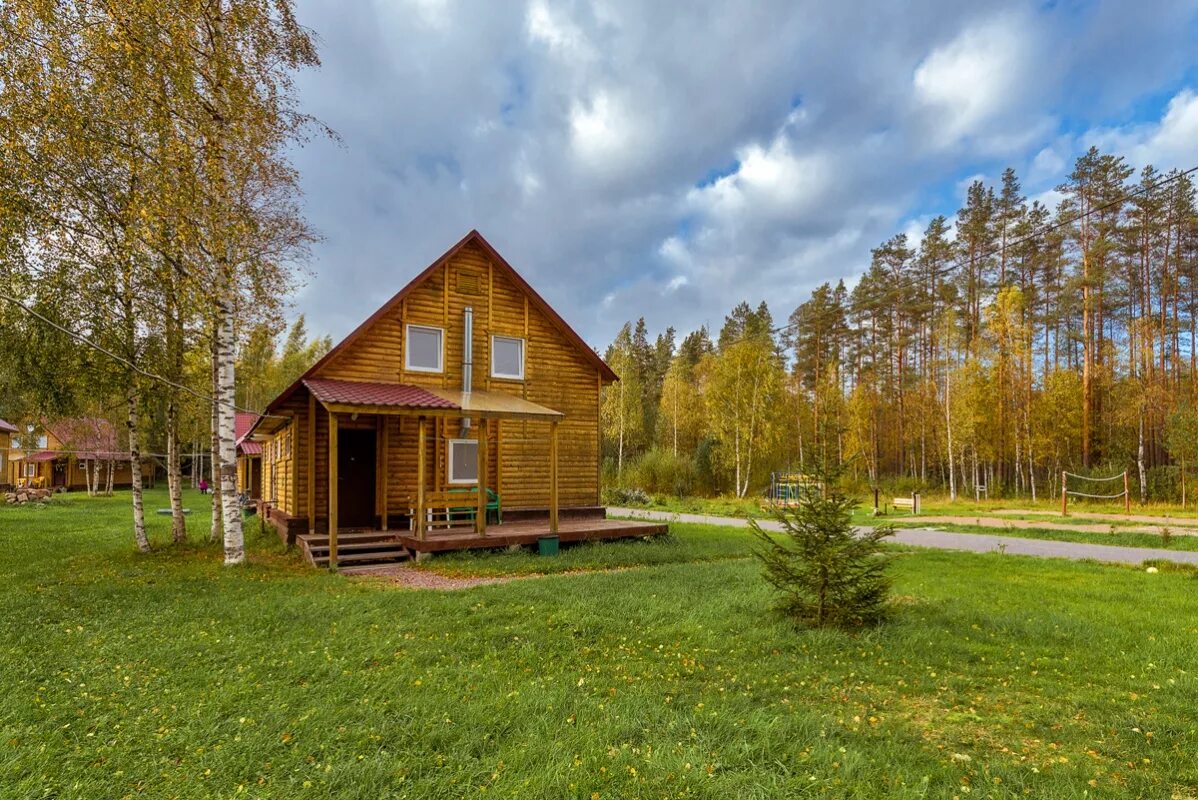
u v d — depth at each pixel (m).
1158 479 30.28
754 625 7.50
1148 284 33.91
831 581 7.39
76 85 10.60
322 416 14.90
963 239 39.66
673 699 5.11
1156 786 3.74
